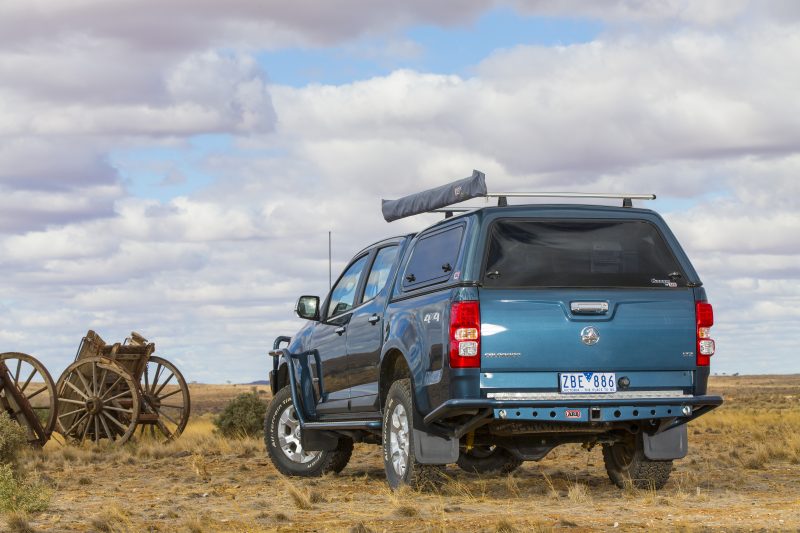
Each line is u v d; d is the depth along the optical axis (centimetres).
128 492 1155
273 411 1347
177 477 1350
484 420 936
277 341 1386
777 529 752
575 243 963
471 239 948
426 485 1009
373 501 999
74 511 959
